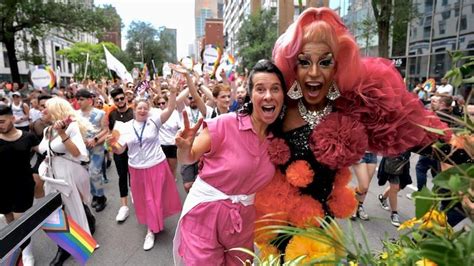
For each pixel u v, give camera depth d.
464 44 14.16
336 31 1.70
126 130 3.88
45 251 3.79
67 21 23.06
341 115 1.78
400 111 1.63
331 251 1.48
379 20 13.20
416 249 0.88
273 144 1.87
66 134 3.47
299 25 1.69
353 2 21.56
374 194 5.41
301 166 1.79
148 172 3.90
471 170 0.72
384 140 1.71
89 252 2.05
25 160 3.46
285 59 1.75
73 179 3.52
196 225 2.04
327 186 1.87
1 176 3.34
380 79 1.71
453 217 2.34
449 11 14.88
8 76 35.22
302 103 1.86
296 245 1.71
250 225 2.03
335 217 1.93
